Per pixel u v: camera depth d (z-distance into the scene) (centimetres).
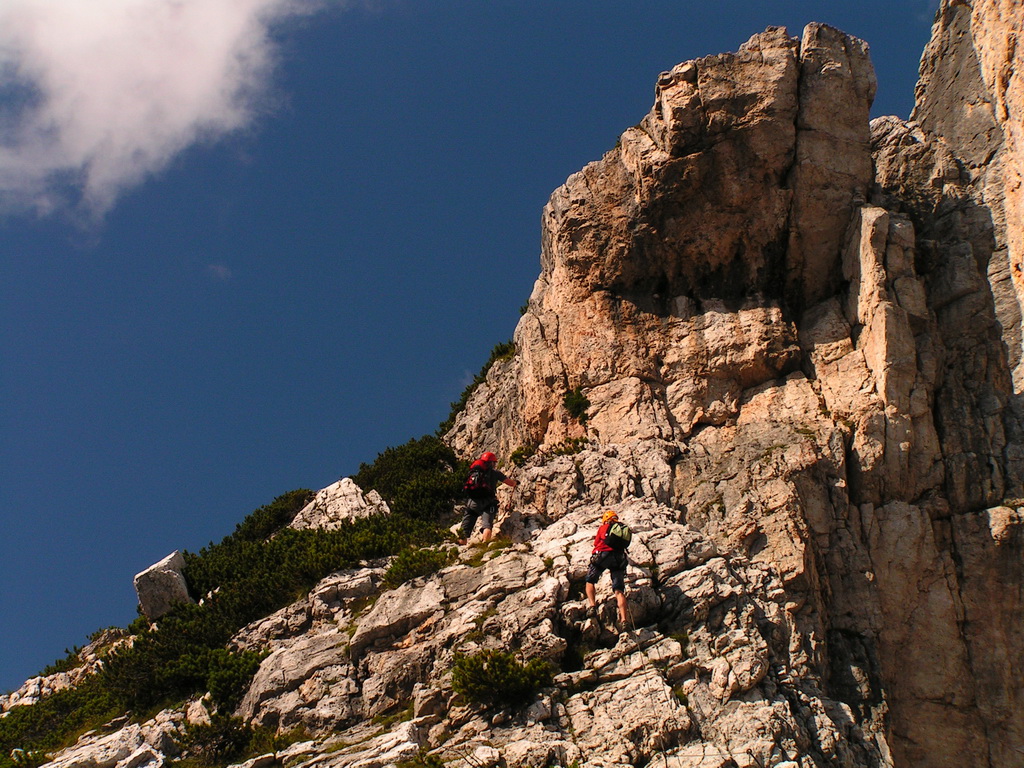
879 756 2064
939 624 2383
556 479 2530
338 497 3275
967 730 2298
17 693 2742
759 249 2897
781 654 2117
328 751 1930
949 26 3550
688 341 2870
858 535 2466
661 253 2939
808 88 2923
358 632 2181
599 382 2867
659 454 2611
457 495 3278
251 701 2167
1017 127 3053
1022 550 2430
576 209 3023
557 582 2116
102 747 2112
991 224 3009
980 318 2834
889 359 2617
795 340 2816
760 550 2348
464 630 2081
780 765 1792
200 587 2855
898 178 3167
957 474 2566
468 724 1903
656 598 2088
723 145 2842
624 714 1872
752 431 2641
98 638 3020
